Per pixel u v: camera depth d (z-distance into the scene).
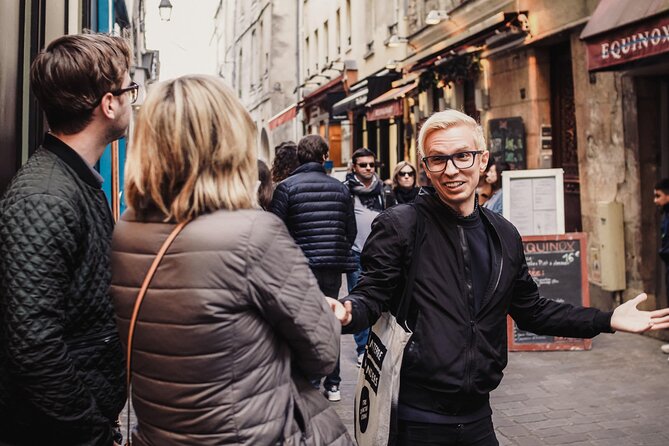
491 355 2.45
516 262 2.53
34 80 2.21
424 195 2.56
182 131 1.73
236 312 1.71
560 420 5.00
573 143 9.96
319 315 1.79
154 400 1.77
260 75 39.03
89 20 7.03
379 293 2.42
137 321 1.76
